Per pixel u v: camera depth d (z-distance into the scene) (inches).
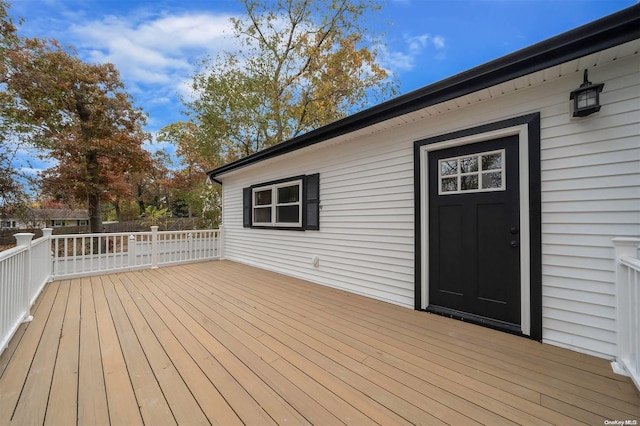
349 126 154.2
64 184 418.9
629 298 75.5
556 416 61.4
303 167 205.2
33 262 142.0
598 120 90.4
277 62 421.1
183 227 591.2
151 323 117.2
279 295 161.3
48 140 402.0
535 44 87.8
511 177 108.9
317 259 191.5
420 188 135.1
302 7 381.1
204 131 440.8
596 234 90.5
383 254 151.9
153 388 71.8
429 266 134.2
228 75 410.9
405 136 142.7
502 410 63.6
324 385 73.5
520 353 91.4
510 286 108.4
